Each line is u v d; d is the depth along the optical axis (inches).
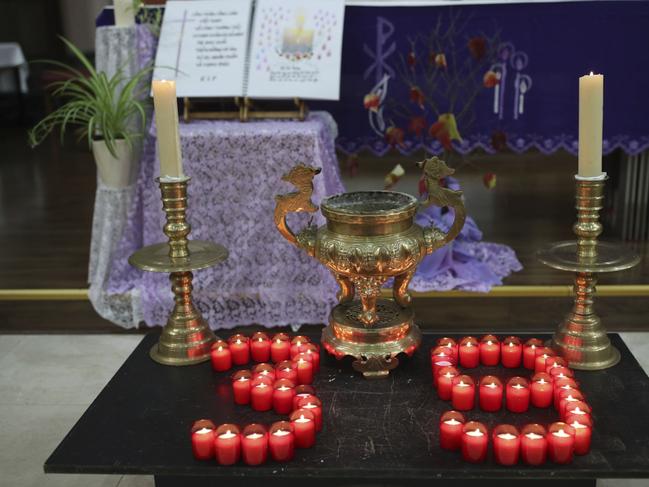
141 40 109.9
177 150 66.3
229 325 106.8
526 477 50.4
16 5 321.7
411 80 113.3
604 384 61.9
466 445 50.8
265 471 51.5
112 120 106.8
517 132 114.4
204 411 59.9
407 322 64.8
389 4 110.5
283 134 101.9
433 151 116.0
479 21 110.2
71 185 198.1
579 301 65.4
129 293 107.9
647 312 107.3
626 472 50.0
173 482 62.0
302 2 110.5
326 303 105.3
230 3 111.8
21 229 155.9
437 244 63.2
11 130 293.9
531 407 58.8
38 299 114.2
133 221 110.5
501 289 108.4
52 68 327.0
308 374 62.1
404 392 61.4
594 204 62.7
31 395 92.2
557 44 110.7
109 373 97.7
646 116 113.2
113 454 54.1
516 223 150.3
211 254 68.8
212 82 108.0
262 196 104.2
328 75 106.6
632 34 110.2
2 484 74.2
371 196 66.4
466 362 65.4
